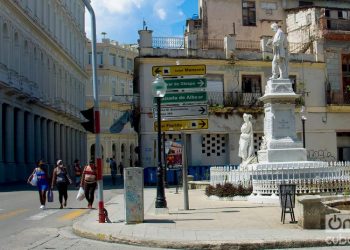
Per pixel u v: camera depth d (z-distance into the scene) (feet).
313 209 39.34
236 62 128.67
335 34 138.82
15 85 125.90
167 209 51.60
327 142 134.00
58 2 173.68
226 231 38.50
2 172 116.26
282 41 67.97
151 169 118.21
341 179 60.95
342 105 134.62
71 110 195.93
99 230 40.57
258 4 149.38
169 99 54.29
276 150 65.67
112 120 260.42
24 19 135.74
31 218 53.26
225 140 127.24
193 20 146.10
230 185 65.41
